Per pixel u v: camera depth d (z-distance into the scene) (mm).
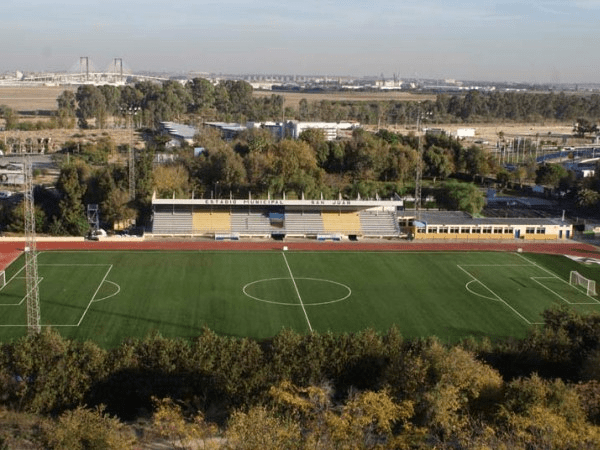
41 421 56094
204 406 59750
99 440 47906
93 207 141125
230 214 144125
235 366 61750
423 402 51812
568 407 50062
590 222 158625
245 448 44469
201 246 131500
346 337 67188
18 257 118750
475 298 101875
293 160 180000
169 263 118125
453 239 141750
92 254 122938
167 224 140500
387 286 107250
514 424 46938
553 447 44531
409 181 197375
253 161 178500
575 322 74188
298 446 44625
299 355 64562
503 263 122500
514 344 71250
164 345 64312
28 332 75000
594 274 115688
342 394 62906
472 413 52156
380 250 131250
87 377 60906
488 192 192875
